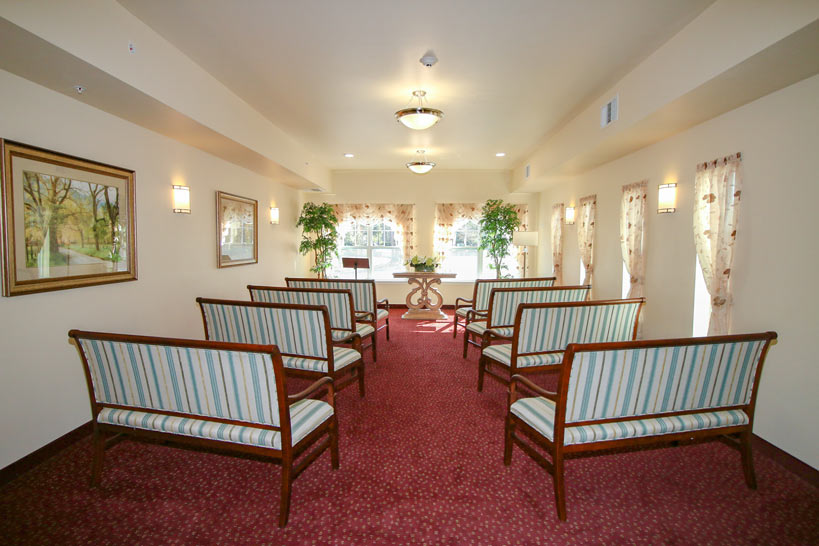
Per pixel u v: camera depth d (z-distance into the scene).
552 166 5.23
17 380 2.28
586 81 3.46
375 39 2.75
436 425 2.92
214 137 3.62
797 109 2.36
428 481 2.22
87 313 2.75
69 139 2.60
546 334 3.03
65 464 2.38
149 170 3.37
